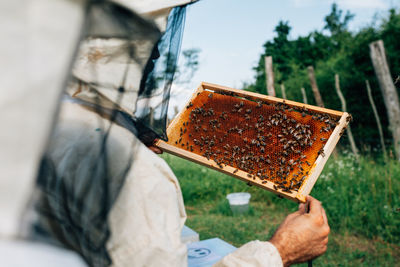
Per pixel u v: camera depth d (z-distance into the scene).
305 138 1.88
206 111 2.31
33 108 0.38
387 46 13.98
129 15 0.64
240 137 2.11
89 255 0.74
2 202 0.36
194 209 7.12
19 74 0.38
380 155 8.45
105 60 0.75
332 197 5.86
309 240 1.11
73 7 0.42
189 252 2.06
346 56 16.00
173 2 0.92
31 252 0.36
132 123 0.94
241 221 6.16
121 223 0.76
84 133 0.74
